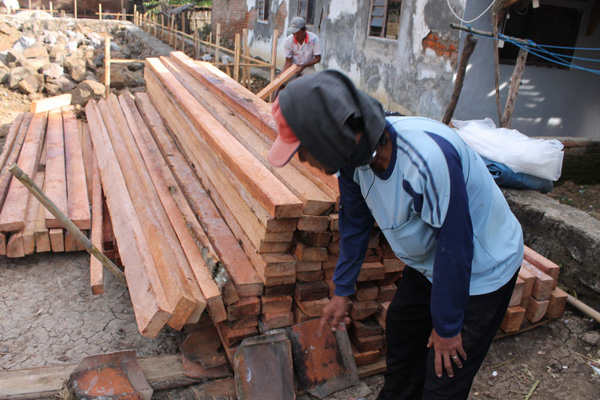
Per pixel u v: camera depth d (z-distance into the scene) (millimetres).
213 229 3049
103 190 4367
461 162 1661
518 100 7117
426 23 7320
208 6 24578
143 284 2592
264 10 15242
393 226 1826
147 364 2717
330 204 2436
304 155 1630
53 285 3668
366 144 1568
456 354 1837
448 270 1666
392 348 2404
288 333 2648
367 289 2768
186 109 4371
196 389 2594
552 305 3303
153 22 22641
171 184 3695
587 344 3199
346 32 9898
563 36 7152
